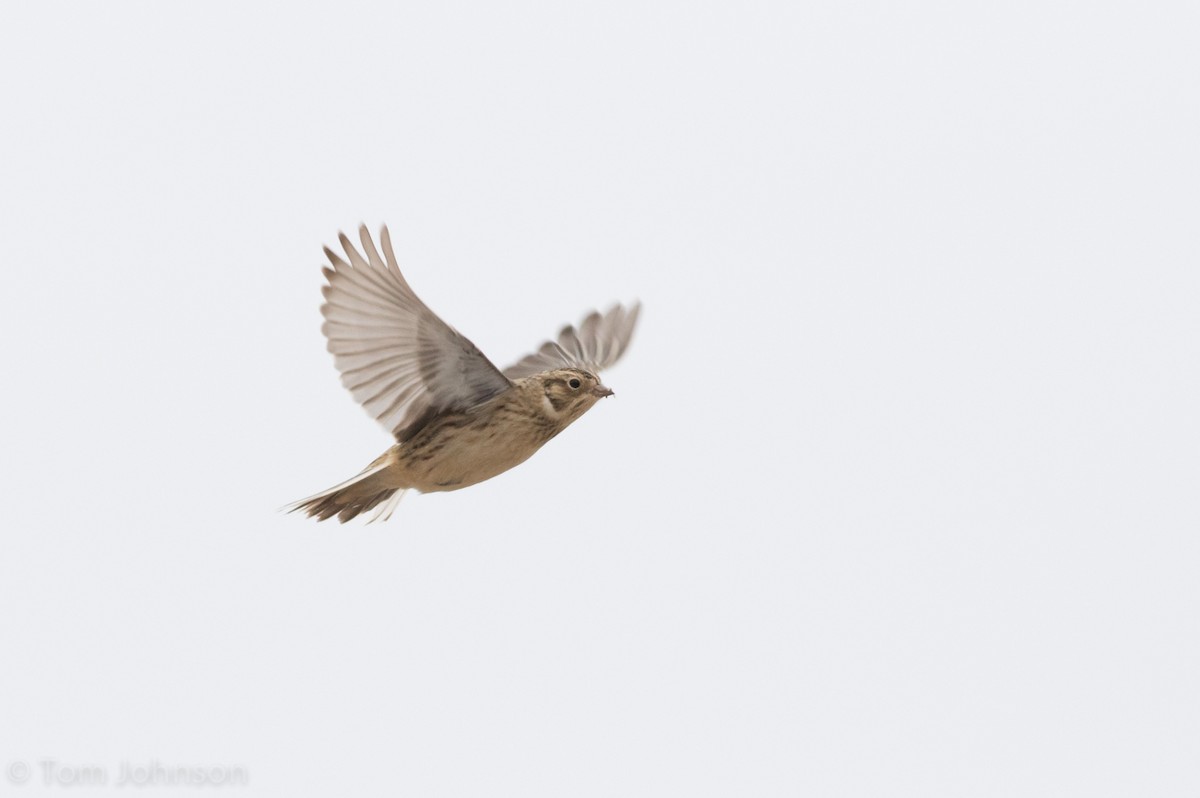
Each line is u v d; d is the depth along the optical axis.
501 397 13.15
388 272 11.65
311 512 13.53
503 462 13.42
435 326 12.23
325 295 11.70
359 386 12.34
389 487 13.49
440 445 12.98
